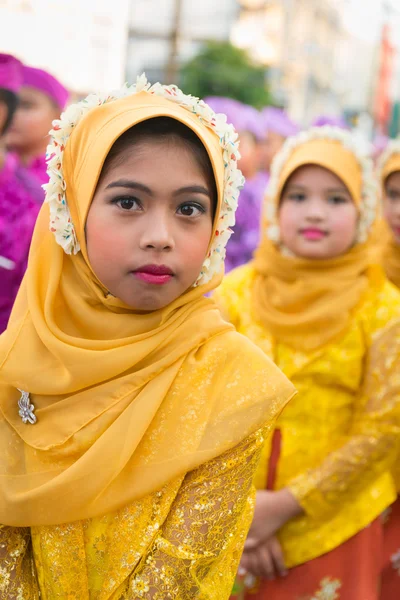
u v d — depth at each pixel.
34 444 1.38
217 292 2.41
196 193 1.29
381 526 2.38
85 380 1.35
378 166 2.93
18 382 1.40
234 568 1.45
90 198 1.32
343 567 2.14
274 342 2.26
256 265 2.41
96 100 1.42
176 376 1.37
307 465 2.16
